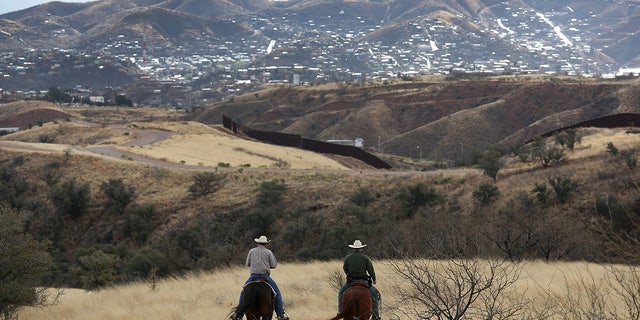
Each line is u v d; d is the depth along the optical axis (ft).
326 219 228.63
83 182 287.07
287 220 229.45
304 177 278.26
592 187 201.77
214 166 325.42
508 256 112.47
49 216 259.39
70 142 484.74
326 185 261.85
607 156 239.50
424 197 226.38
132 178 289.74
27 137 524.93
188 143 408.87
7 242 76.33
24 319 77.92
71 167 303.89
